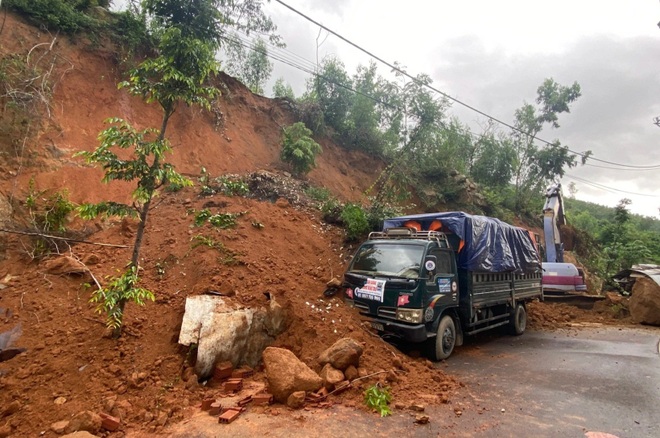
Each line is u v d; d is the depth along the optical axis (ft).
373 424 13.64
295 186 46.44
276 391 14.87
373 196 63.21
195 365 16.20
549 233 56.39
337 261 32.99
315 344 19.49
